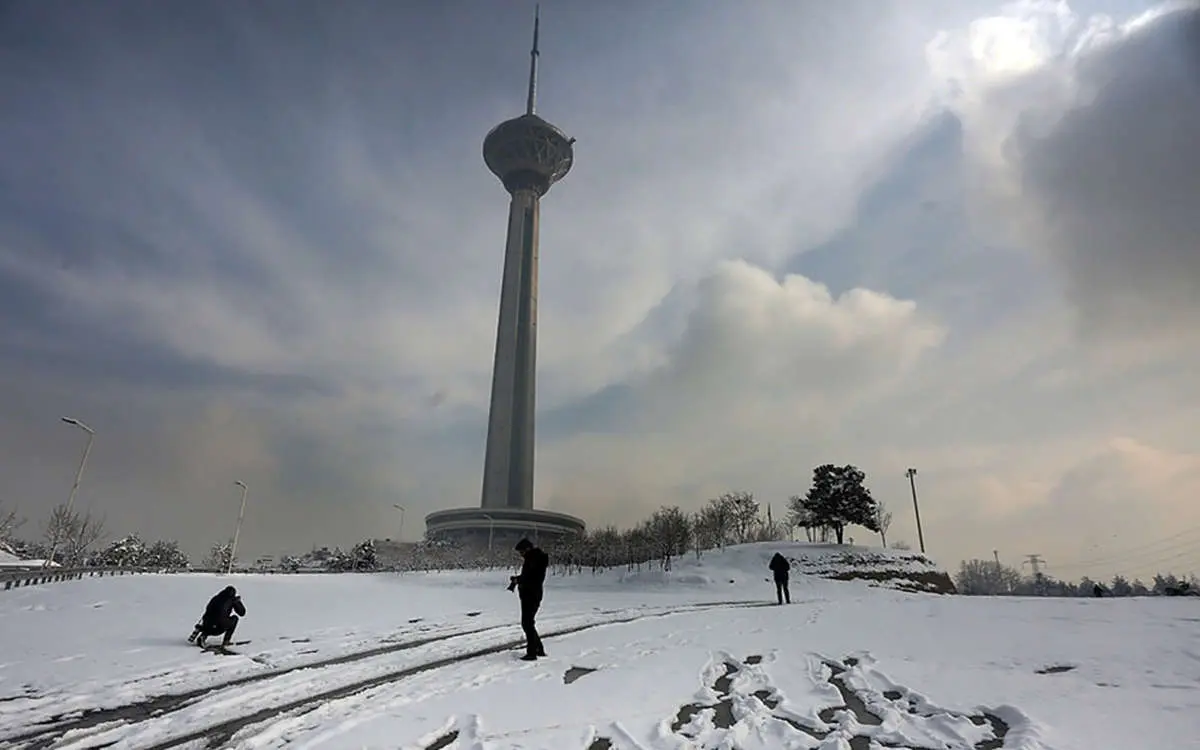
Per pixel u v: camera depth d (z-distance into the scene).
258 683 8.85
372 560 70.56
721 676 9.02
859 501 62.22
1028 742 5.54
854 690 8.06
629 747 5.80
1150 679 7.67
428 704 7.25
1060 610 14.41
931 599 22.38
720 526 62.84
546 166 133.62
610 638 12.50
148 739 6.45
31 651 11.20
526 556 10.70
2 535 60.41
